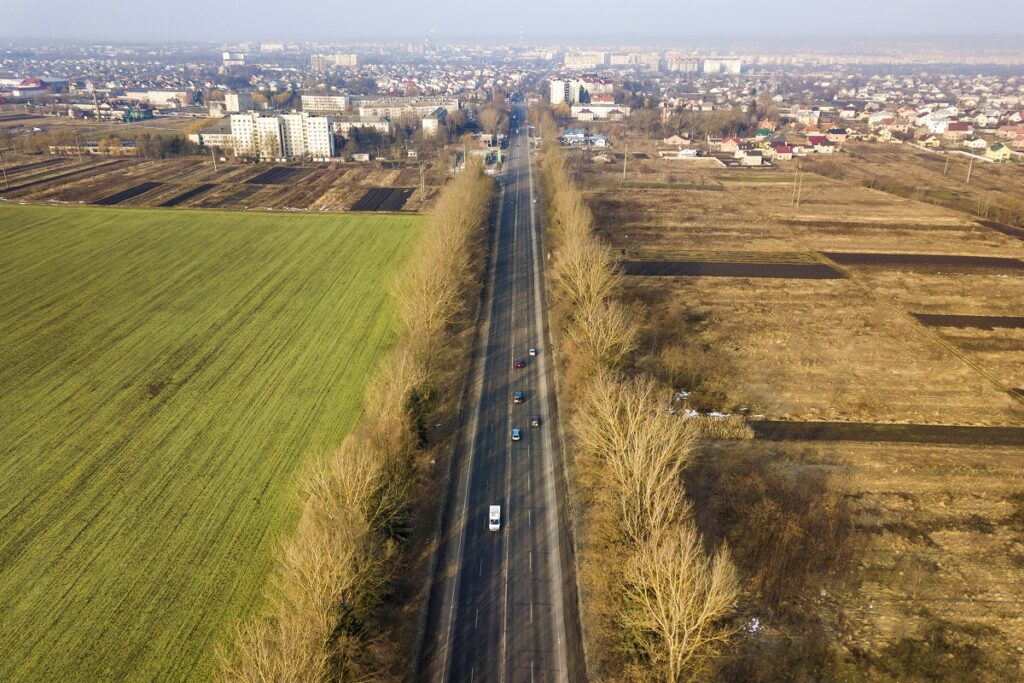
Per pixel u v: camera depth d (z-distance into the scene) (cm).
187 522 9238
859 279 19775
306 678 5825
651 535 7788
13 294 17075
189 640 7425
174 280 18388
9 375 13075
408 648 7525
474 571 8650
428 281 14525
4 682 6919
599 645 7556
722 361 14400
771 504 9506
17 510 9425
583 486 10275
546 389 13200
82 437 11144
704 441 11344
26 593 8044
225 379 13138
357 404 12312
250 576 8312
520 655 7462
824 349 15150
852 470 10606
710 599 6450
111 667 7106
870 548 8919
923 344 15475
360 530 7544
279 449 10912
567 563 8800
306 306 16788
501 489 10256
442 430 11738
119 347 14375
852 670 7219
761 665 7225
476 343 15262
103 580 8244
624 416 10062
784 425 11988
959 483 10331
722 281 19500
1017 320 16900
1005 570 8631
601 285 15562
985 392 13338
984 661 7362
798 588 8225
